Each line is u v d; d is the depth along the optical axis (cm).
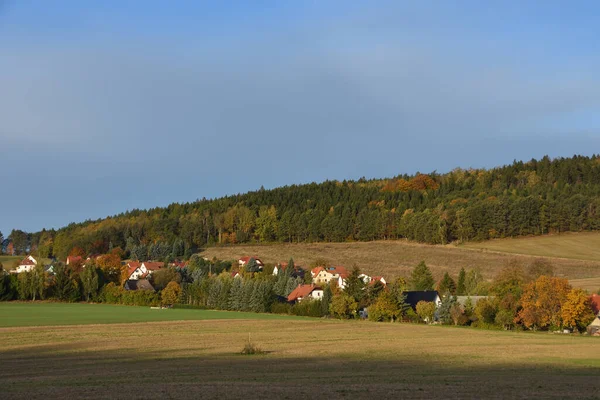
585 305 8919
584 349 6356
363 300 11800
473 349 6238
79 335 7519
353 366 4762
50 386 3544
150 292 14400
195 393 3200
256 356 5488
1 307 13188
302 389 3353
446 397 3120
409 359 5297
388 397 3108
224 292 13638
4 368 4728
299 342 6825
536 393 3294
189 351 5897
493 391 3353
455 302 10544
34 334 7619
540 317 9206
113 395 3145
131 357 5419
